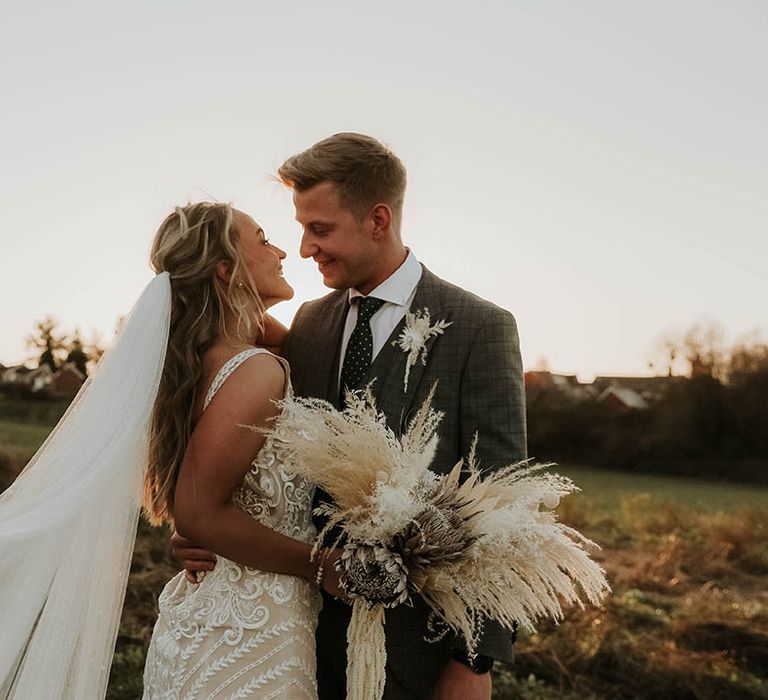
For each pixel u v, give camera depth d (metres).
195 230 2.38
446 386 2.47
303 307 2.85
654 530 9.11
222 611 2.23
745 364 15.88
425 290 2.59
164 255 2.38
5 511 2.29
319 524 2.46
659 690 4.94
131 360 2.30
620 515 9.77
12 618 2.16
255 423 2.21
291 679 2.21
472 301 2.55
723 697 4.92
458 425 2.48
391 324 2.58
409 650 2.46
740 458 15.04
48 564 2.19
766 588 7.03
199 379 2.31
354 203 2.52
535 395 16.55
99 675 2.25
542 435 16.30
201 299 2.34
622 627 5.55
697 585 7.06
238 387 2.21
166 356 2.32
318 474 2.14
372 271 2.58
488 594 2.09
